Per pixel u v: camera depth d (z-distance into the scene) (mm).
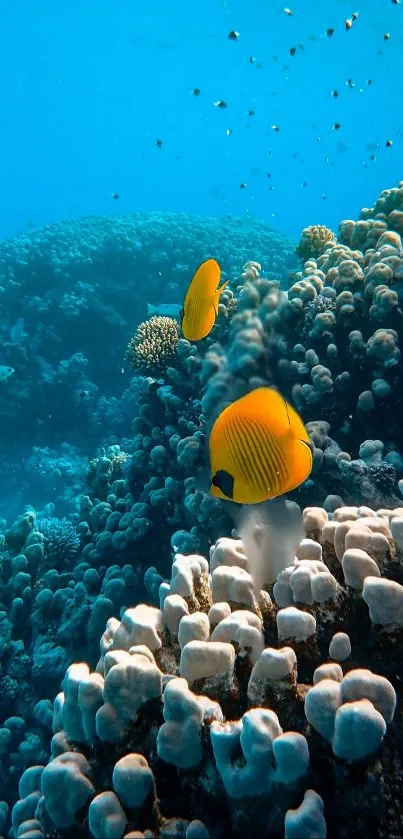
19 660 5340
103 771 1760
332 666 1655
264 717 1471
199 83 75188
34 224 21281
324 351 4816
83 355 15773
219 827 1580
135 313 16641
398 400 4469
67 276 15945
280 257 18719
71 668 1963
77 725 1890
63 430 15172
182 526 5555
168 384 6184
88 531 6852
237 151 106938
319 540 2361
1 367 13211
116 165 123938
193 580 2316
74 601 5656
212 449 1621
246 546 2059
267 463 1558
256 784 1447
